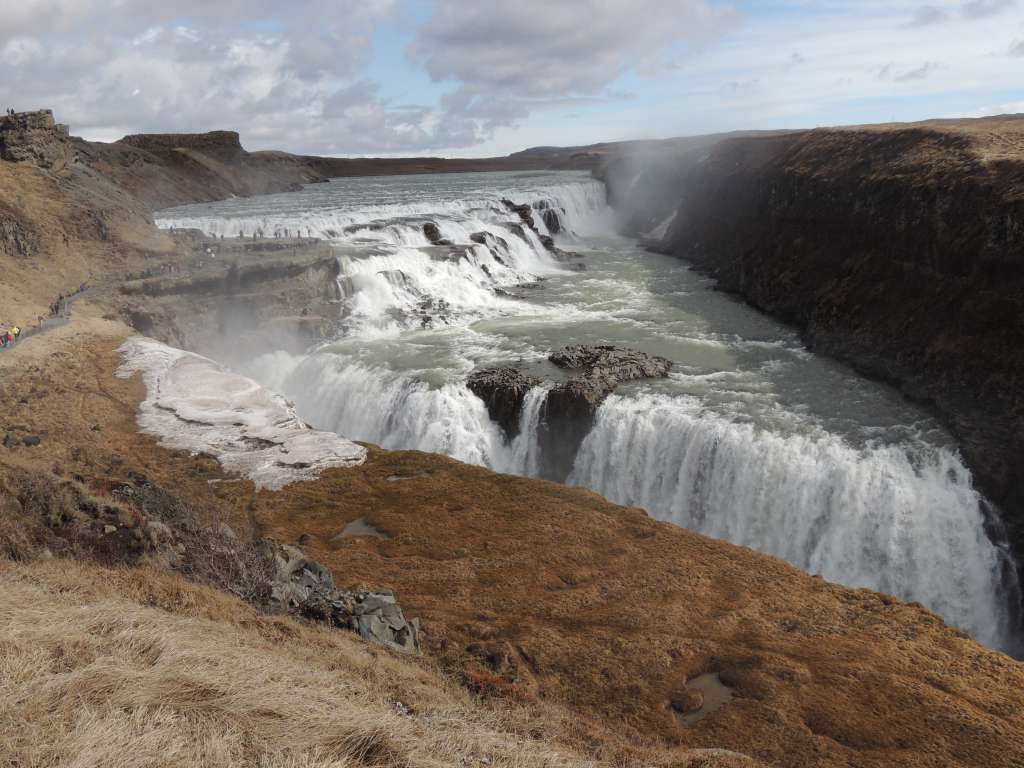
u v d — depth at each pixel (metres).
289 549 25.58
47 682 12.65
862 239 63.75
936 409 46.34
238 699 13.01
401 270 77.94
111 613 16.39
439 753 13.30
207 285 69.62
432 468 40.38
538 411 50.44
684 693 22.06
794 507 41.94
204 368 53.66
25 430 41.91
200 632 16.81
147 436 43.00
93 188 92.31
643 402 49.28
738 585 28.48
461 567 29.86
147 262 78.62
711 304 75.44
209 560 22.95
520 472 51.28
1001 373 44.44
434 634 24.58
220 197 157.62
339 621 22.34
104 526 21.91
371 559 30.56
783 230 76.94
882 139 70.38
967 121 84.44
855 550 40.31
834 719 20.75
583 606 26.92
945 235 53.50
